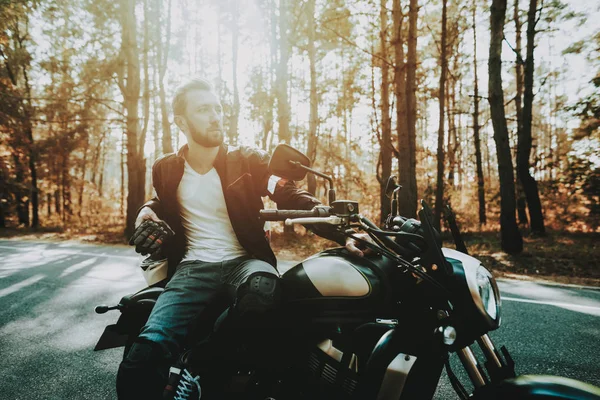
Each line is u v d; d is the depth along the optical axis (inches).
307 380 63.9
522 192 700.7
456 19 647.1
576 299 200.8
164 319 68.6
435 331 56.7
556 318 168.6
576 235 580.4
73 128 673.0
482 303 54.7
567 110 498.9
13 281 250.1
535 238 551.2
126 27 558.9
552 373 118.6
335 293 59.1
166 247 82.0
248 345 66.9
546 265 314.2
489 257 347.3
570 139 546.3
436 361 60.9
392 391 56.2
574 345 138.8
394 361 57.2
